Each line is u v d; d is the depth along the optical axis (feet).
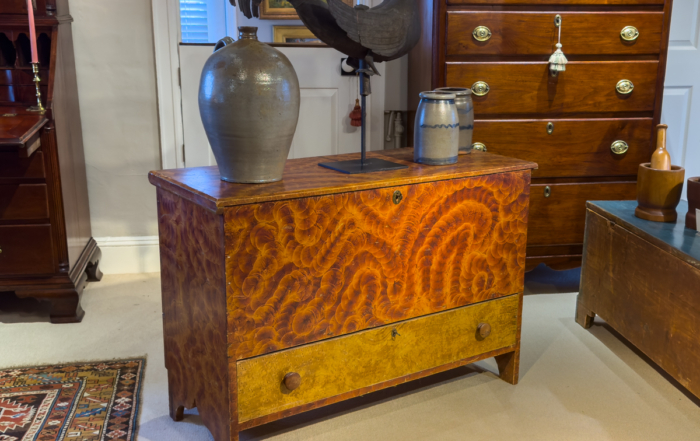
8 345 8.16
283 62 5.36
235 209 5.06
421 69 9.61
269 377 5.60
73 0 9.82
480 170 6.39
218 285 5.28
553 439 6.19
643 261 7.39
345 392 6.10
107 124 10.37
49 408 6.61
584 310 8.77
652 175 7.59
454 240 6.42
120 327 8.75
